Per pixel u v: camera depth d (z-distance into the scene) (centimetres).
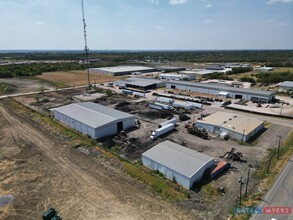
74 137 4262
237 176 2967
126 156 3525
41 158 3475
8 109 6209
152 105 6112
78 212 2338
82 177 2972
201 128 4553
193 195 2602
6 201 2506
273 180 2836
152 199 2545
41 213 2328
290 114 5466
